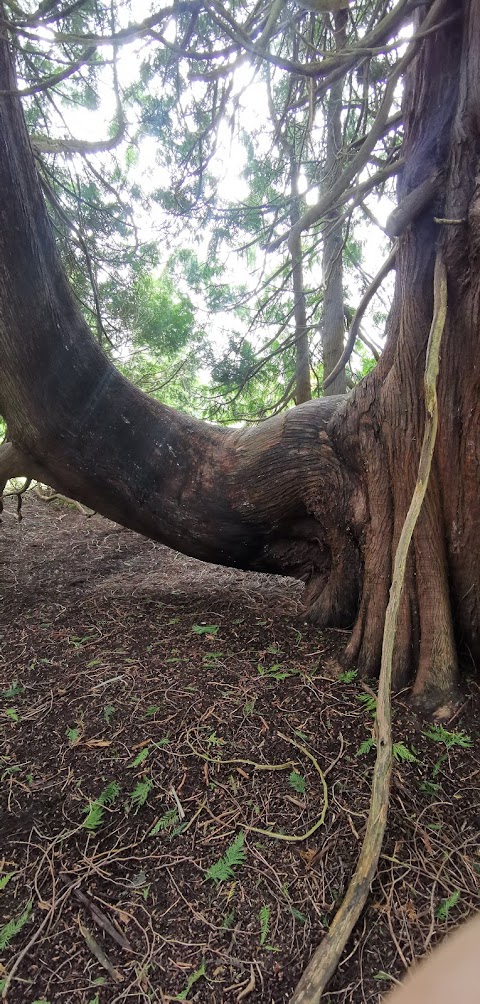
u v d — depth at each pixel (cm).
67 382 306
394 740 211
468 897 156
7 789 195
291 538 334
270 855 169
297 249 518
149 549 529
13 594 386
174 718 227
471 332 207
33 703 244
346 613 296
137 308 647
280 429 301
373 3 316
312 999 125
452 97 200
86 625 327
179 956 142
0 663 282
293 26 319
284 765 201
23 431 325
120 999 133
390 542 252
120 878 163
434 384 191
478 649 248
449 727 217
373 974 137
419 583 242
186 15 344
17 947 145
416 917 150
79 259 549
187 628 315
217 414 725
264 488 306
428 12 197
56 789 194
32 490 692
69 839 176
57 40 200
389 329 247
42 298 285
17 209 262
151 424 326
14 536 563
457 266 206
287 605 352
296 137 482
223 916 152
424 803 186
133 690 248
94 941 146
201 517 328
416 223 217
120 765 204
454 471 230
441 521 240
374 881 160
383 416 249
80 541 552
